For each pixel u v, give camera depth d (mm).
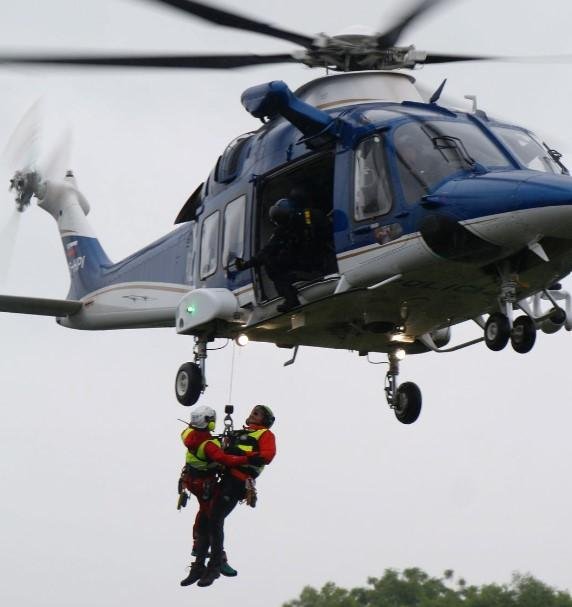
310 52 57938
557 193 48781
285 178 57719
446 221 50219
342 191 53812
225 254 59750
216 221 60812
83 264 79125
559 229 49156
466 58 57812
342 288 53844
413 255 51406
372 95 56688
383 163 52688
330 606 81062
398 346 62625
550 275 52781
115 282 74188
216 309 58812
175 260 68562
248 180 58562
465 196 50188
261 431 54812
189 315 60344
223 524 55031
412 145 52406
